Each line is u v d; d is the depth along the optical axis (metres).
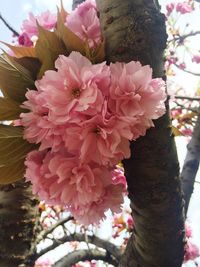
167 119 0.19
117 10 0.19
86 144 0.15
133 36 0.18
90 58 0.17
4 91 0.18
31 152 0.17
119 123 0.15
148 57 0.18
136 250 0.22
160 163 0.19
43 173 0.17
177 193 0.19
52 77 0.16
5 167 0.18
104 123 0.15
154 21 0.19
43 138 0.16
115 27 0.19
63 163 0.16
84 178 0.16
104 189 0.17
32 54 0.19
